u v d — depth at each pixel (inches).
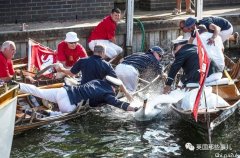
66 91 689.6
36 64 792.3
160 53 784.9
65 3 989.8
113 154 607.5
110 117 701.9
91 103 692.1
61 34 910.4
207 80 702.5
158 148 622.2
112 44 913.5
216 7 1133.1
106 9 1018.7
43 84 738.2
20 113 669.9
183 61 692.7
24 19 969.5
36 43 804.0
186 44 706.2
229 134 651.5
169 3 1104.2
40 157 599.2
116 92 738.2
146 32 976.3
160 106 693.9
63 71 721.0
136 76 759.7
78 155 604.4
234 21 1035.3
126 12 943.7
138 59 773.9
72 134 655.8
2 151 511.2
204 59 609.6
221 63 722.2
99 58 713.0
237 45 1027.3
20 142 634.2
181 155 604.4
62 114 677.3
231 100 701.3
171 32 991.6
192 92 677.3
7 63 709.3
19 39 885.8
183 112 655.1
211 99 660.7
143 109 681.6
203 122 629.0
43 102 704.4
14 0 958.4
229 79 720.3
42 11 978.7
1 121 501.4
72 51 786.8
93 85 695.7
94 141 639.1
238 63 775.7
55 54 807.1
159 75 775.7
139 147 624.4
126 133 659.4
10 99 514.0
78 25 940.6
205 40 733.9
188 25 749.9
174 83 746.2
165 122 687.1
